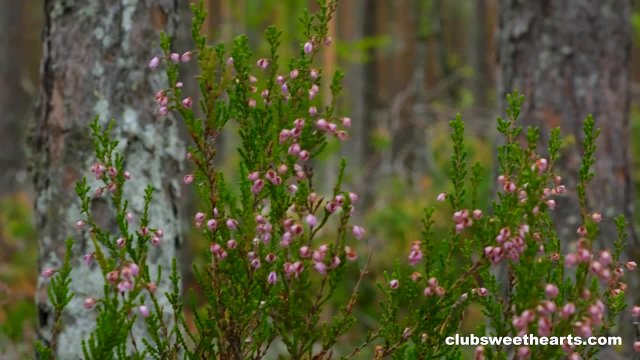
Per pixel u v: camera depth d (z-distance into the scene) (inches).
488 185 255.6
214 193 81.8
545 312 69.6
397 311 84.4
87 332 116.2
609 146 161.6
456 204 82.0
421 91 442.0
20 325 165.6
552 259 81.6
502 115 168.2
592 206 158.7
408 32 555.2
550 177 82.5
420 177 361.4
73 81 120.4
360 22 428.8
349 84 444.1
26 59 748.6
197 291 251.9
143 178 120.3
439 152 359.9
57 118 120.3
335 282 78.9
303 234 76.9
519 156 78.5
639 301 161.0
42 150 121.5
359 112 415.8
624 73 165.8
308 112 82.1
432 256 82.0
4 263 280.8
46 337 118.8
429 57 539.8
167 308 120.1
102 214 117.5
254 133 82.3
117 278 72.5
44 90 122.4
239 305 81.3
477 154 309.9
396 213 283.4
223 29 408.5
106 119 119.3
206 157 81.4
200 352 86.7
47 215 119.8
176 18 127.1
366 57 368.8
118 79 120.4
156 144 122.0
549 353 73.4
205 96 79.3
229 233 82.4
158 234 83.6
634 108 325.4
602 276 68.7
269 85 83.0
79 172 118.7
